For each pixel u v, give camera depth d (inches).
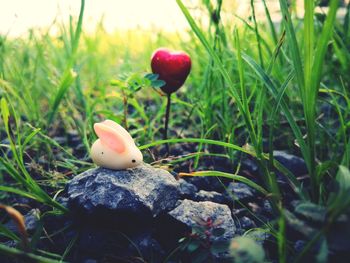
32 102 9.9
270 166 5.8
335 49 8.8
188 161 8.2
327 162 5.4
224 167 8.0
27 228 6.2
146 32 13.4
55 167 7.8
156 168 6.4
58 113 10.5
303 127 8.7
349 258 4.9
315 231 4.4
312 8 5.1
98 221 5.8
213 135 9.0
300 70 5.5
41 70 11.9
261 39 8.6
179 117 10.4
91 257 5.8
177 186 6.2
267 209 6.6
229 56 9.7
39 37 11.9
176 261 5.6
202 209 6.1
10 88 9.1
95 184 5.8
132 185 5.8
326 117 9.5
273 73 8.3
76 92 10.4
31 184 5.8
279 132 8.8
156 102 11.3
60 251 5.9
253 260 4.2
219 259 5.4
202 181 7.4
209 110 8.8
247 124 5.9
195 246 5.2
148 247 5.7
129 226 5.8
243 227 6.2
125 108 8.1
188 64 7.5
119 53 14.3
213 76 9.3
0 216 6.8
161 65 7.4
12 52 11.4
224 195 7.0
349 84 9.1
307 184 7.3
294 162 7.7
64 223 6.2
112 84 7.7
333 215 4.0
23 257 4.6
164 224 6.0
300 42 9.9
